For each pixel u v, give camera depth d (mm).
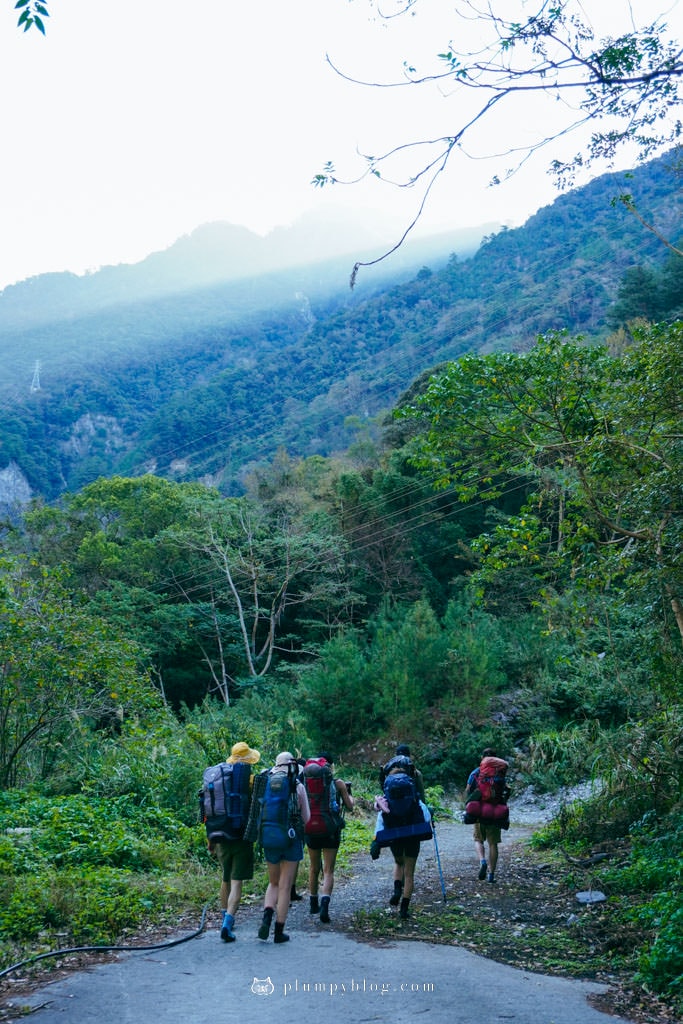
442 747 23859
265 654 40000
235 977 5176
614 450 9773
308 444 107625
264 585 39969
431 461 11633
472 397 11047
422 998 4797
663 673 10070
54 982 5074
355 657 26125
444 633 26609
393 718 24578
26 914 6504
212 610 37125
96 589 39219
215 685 37375
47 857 8664
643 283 53812
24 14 4910
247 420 128500
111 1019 4305
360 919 7066
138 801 11789
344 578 39938
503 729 23766
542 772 20594
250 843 6410
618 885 7941
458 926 6941
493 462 11859
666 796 9875
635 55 5500
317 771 7270
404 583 39375
